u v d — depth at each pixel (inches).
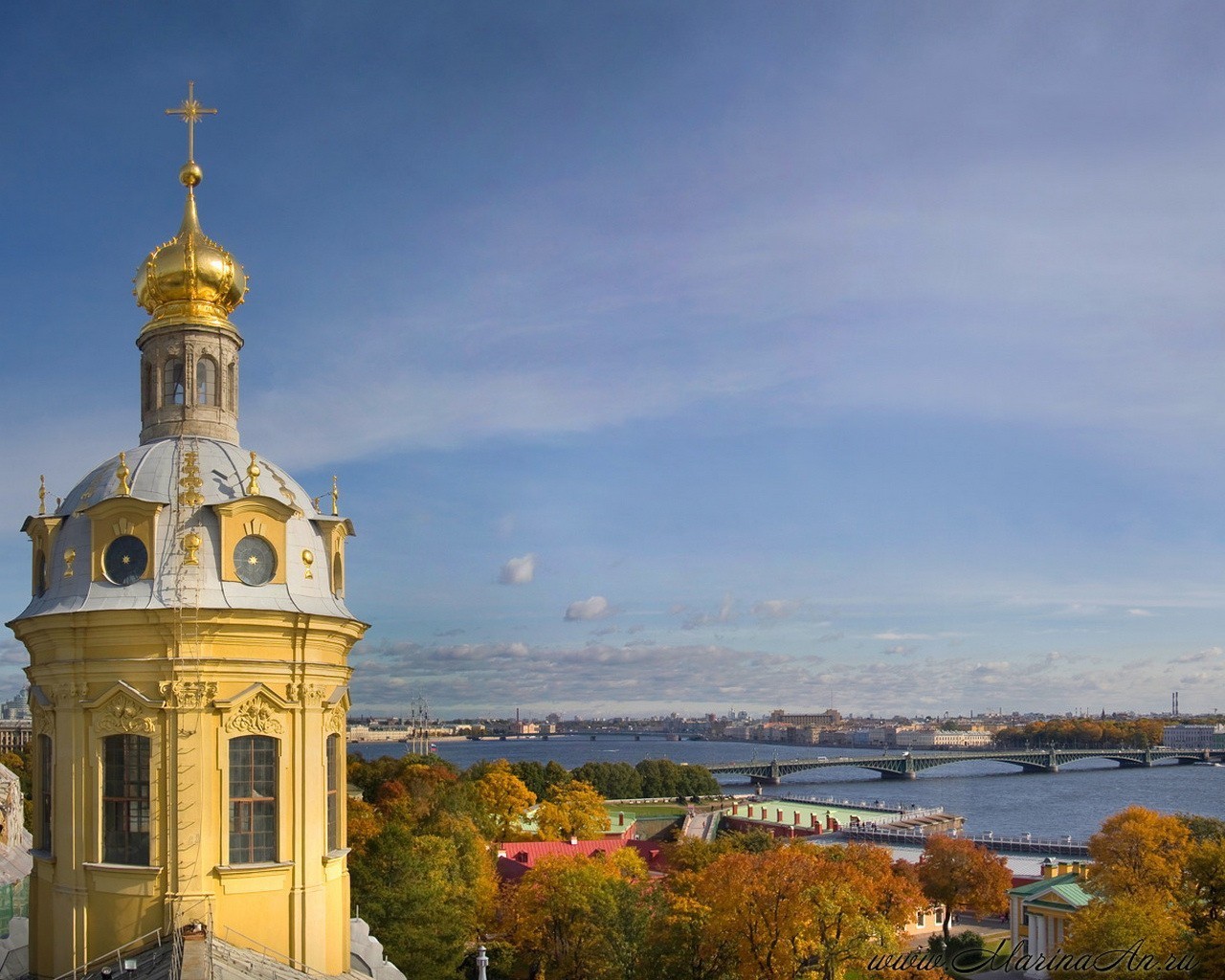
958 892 5369.1
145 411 2231.8
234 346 2279.8
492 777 7662.4
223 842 1843.0
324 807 1968.5
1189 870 3801.7
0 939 1983.3
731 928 3609.7
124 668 1857.8
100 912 1825.8
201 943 1647.4
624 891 4365.2
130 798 1854.1
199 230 2288.4
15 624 1964.8
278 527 1995.6
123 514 1921.8
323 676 1995.6
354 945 2250.2
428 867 4042.8
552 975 4249.5
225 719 1860.2
